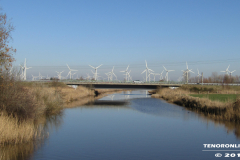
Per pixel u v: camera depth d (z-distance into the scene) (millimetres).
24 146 18297
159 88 106188
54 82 73062
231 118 29172
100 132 24328
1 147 17219
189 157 16719
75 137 22016
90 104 54844
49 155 16578
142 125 28172
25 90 25516
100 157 16438
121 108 46594
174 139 21500
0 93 22094
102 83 101812
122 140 21125
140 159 16156
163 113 38594
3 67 21625
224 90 81562
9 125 18500
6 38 21000
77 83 100750
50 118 32219
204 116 34094
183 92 82375
